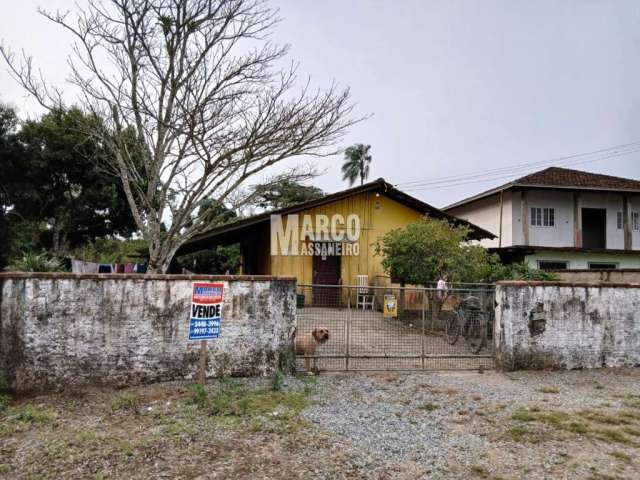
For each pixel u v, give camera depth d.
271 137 9.25
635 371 7.48
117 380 6.06
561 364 7.50
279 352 6.67
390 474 3.78
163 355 6.24
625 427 4.89
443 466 3.94
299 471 3.78
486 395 6.04
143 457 3.99
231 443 4.30
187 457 3.99
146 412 5.13
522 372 7.30
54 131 18.11
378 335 8.20
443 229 12.52
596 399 5.95
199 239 14.72
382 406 5.53
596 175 23.92
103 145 11.23
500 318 7.45
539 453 4.24
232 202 10.91
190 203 9.32
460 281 11.77
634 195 22.91
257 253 18.09
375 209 15.89
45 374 5.87
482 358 7.92
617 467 3.96
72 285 6.00
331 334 7.77
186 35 9.35
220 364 6.46
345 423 4.91
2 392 5.68
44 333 5.89
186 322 6.35
